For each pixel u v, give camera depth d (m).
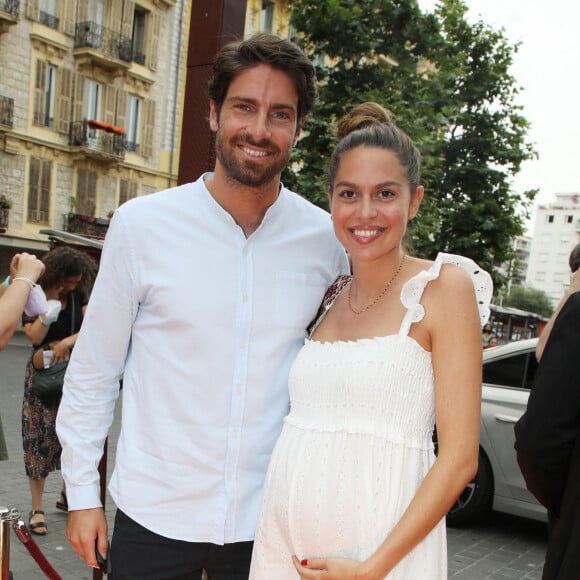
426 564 1.47
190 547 1.76
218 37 2.26
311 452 1.57
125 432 1.80
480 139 12.48
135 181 22.17
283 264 1.86
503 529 4.88
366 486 1.48
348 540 1.50
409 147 1.62
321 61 10.30
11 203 18.95
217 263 1.78
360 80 8.88
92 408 1.83
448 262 1.56
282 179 8.43
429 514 1.38
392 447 1.49
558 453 1.65
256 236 1.84
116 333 1.82
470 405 1.43
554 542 1.64
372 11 8.87
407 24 8.95
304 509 1.54
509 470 4.54
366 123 1.84
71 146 20.20
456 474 1.39
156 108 22.41
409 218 1.70
